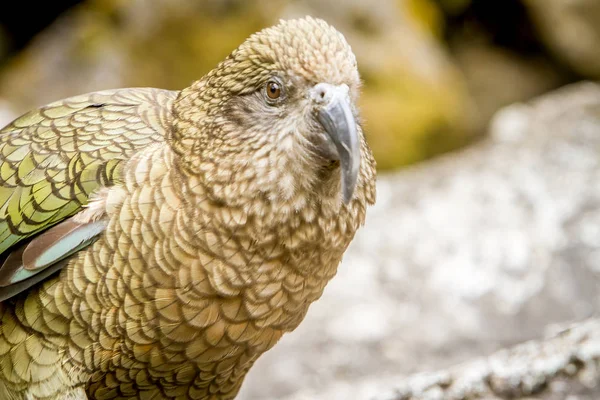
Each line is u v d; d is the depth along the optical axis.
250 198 6.09
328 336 11.66
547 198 14.06
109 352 6.49
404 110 17.69
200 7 17.72
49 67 17.97
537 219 13.66
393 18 18.56
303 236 6.24
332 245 6.45
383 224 13.92
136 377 6.69
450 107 18.34
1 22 19.56
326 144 5.96
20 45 19.77
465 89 20.22
